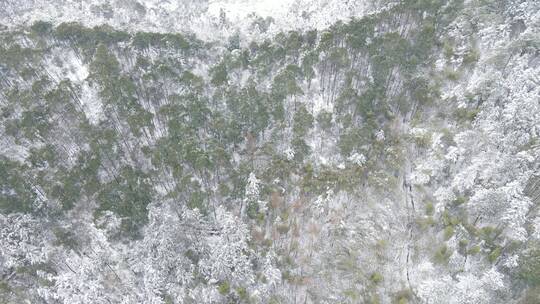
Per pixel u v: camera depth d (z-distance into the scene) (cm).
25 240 4628
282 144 5631
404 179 5438
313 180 5378
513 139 4875
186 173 5122
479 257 4494
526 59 5728
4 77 6175
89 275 4547
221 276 4500
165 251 4462
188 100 5694
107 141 5281
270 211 5181
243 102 5684
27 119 5334
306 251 4884
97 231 4828
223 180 5203
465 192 4906
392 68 6059
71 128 5434
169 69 6188
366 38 6488
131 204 4956
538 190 4719
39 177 5016
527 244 4266
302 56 6362
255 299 4378
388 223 5034
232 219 4512
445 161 5266
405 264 4684
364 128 5619
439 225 4884
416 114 6028
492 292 3975
